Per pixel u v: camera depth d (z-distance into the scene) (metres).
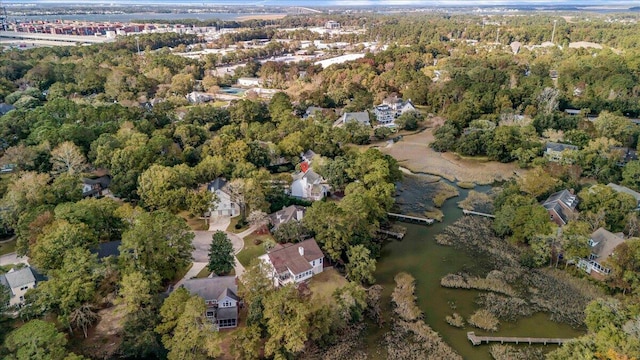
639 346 50.12
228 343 59.84
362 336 63.50
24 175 86.88
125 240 63.75
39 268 63.66
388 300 71.31
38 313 56.53
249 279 61.53
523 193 100.31
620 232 83.44
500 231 89.81
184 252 70.44
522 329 64.75
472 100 171.12
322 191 103.00
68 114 133.38
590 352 51.97
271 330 55.72
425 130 170.25
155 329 54.84
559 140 136.50
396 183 119.69
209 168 101.38
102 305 64.25
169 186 91.00
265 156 118.12
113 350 56.69
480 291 73.75
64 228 65.19
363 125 155.38
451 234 92.25
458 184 120.25
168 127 134.75
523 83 190.38
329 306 64.12
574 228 78.44
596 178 114.69
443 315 68.12
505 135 135.00
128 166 98.88
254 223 87.81
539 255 79.62
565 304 69.88
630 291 69.31
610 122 136.12
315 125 138.25
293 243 81.31
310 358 58.97
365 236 81.75
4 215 80.06
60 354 48.25
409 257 83.81
